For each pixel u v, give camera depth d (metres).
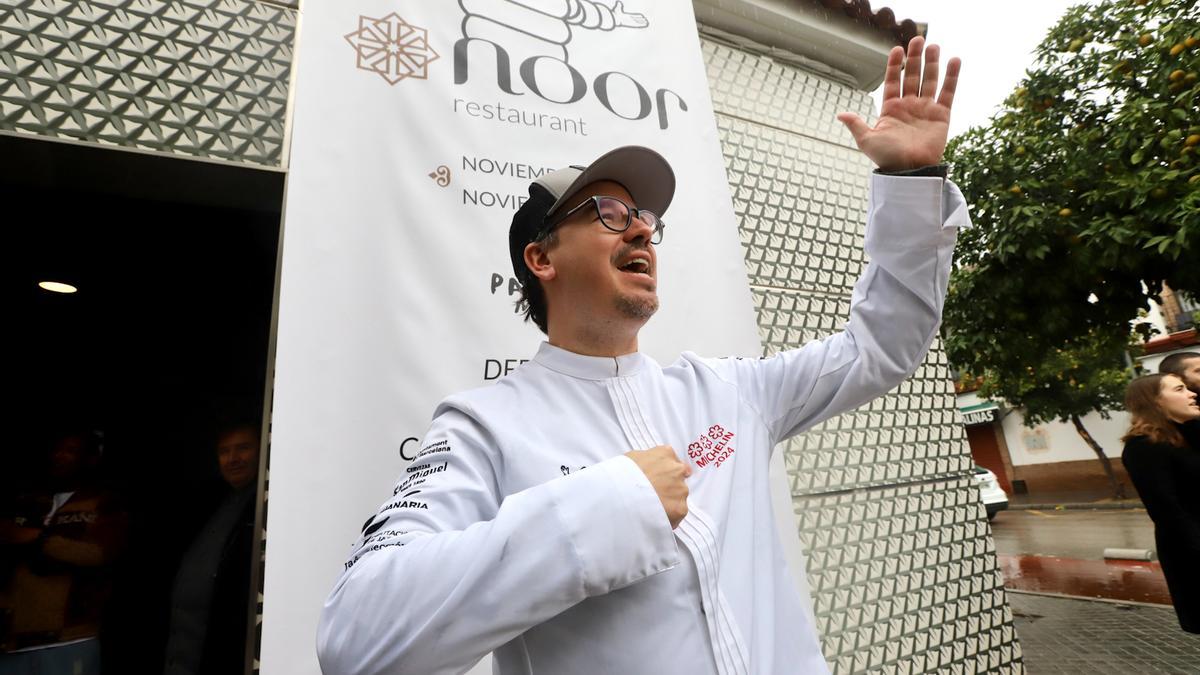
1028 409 14.82
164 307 3.04
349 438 1.42
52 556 1.93
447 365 1.56
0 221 2.27
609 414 0.95
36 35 1.55
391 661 0.59
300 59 1.61
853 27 3.14
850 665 2.15
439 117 1.73
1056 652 4.76
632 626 0.73
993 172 5.66
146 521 2.70
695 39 2.24
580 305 1.01
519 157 1.80
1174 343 15.15
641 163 1.08
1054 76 5.55
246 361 3.10
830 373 1.08
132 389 2.94
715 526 0.84
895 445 2.52
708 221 2.04
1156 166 4.68
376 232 1.57
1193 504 2.53
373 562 0.66
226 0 1.76
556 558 0.61
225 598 1.77
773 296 2.55
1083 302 5.45
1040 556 9.02
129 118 1.60
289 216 1.49
